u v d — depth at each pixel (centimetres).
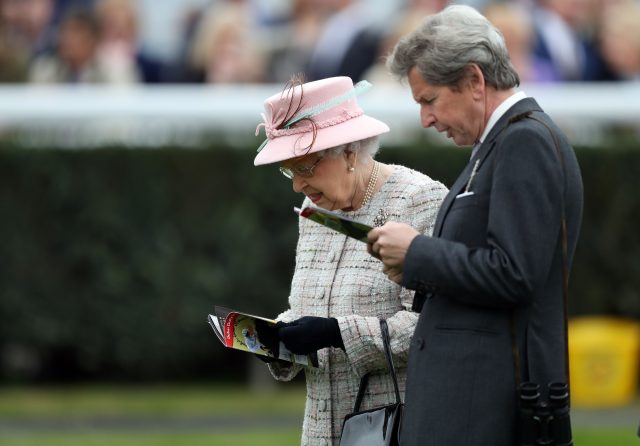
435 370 1113
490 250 1072
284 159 1223
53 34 3547
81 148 3300
